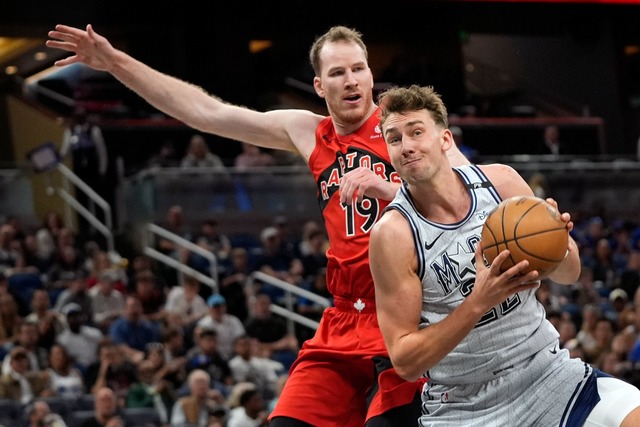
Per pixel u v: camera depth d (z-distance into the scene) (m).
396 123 3.87
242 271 15.38
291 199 18.38
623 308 14.83
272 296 15.30
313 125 5.12
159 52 24.73
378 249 3.90
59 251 15.55
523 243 3.60
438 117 3.91
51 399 10.62
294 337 14.09
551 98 26.06
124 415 10.67
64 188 19.17
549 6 25.09
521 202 3.68
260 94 25.52
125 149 20.39
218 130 5.29
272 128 5.21
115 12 23.53
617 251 17.97
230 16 24.23
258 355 12.72
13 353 10.80
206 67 24.14
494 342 3.97
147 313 13.91
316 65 5.05
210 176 18.02
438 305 3.94
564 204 19.09
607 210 19.30
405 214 3.91
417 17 25.61
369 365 4.85
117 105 23.55
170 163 18.41
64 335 12.07
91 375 11.60
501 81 26.83
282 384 11.22
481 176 4.02
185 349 13.13
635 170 19.47
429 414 4.22
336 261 4.93
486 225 3.70
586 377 4.05
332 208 4.98
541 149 20.84
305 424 4.88
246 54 24.33
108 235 18.08
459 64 25.42
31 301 14.27
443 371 4.06
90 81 24.19
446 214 3.94
